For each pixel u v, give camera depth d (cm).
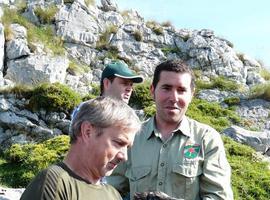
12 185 1203
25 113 1574
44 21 2141
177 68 418
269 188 1234
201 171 406
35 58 1845
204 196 400
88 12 2236
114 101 294
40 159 1262
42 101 1577
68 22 2161
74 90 1806
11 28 1955
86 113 288
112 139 287
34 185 273
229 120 1769
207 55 2238
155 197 335
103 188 296
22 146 1352
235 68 2227
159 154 412
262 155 1460
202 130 418
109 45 2184
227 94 1980
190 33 2350
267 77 2288
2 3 2086
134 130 293
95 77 1992
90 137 287
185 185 402
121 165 423
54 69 1816
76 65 1998
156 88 424
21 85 1631
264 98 1933
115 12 2364
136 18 2481
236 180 1225
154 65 2172
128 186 428
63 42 2105
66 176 279
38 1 2195
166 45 2289
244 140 1527
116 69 548
